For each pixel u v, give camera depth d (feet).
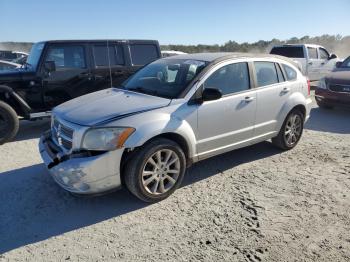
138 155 12.67
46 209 13.12
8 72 22.52
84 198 13.91
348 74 30.32
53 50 23.50
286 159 18.31
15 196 14.14
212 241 11.05
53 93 23.85
